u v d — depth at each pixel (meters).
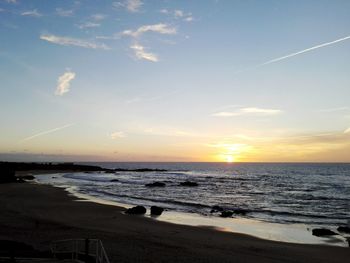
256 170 175.25
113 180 88.12
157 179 99.00
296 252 20.75
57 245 19.34
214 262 17.50
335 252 20.97
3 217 28.52
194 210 38.69
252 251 20.56
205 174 133.12
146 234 24.05
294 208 42.56
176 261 17.27
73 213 32.62
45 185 67.25
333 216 36.31
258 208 42.19
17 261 12.67
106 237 22.11
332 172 146.12
